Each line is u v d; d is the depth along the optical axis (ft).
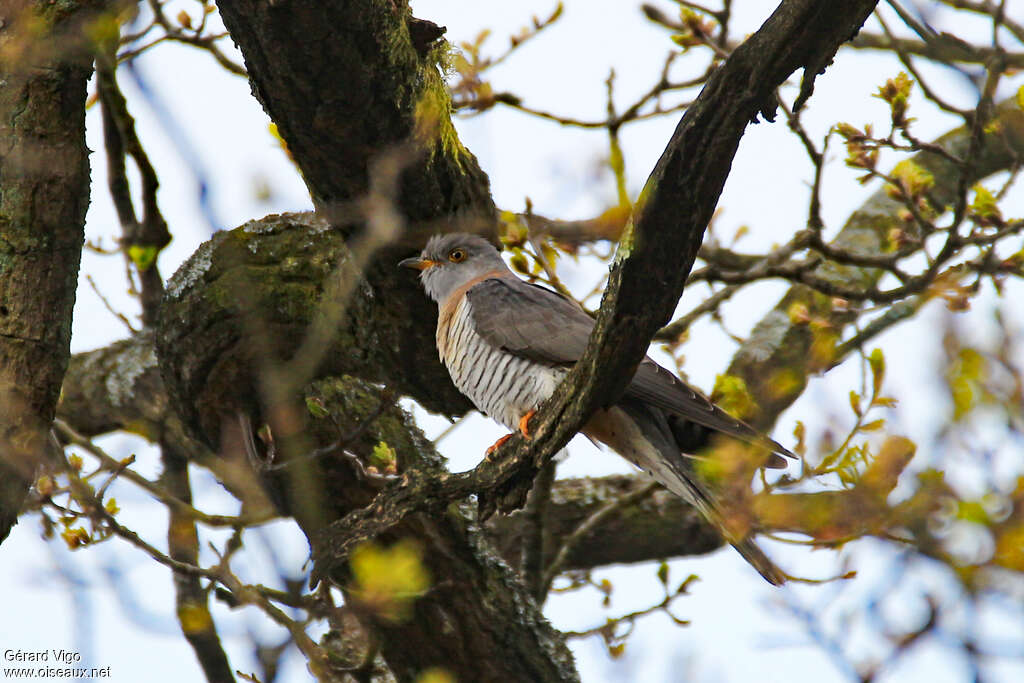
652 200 21.38
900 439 21.77
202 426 36.24
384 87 29.40
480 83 34.22
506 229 32.96
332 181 31.53
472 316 34.14
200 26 34.78
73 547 28.22
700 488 30.37
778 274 33.35
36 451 25.64
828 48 20.38
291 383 27.96
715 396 37.27
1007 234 28.99
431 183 32.30
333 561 28.30
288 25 27.66
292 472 32.27
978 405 19.27
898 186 30.53
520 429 28.43
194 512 32.30
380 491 31.58
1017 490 18.62
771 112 20.84
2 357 25.98
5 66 27.61
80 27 26.94
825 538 22.26
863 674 20.13
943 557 18.80
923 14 26.48
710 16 33.81
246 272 34.81
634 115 34.30
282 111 29.96
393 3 29.27
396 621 32.81
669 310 23.31
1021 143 29.22
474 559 35.17
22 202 27.09
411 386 39.11
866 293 31.86
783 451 26.96
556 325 33.32
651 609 37.27
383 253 34.06
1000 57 25.93
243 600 25.85
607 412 31.24
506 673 35.50
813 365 34.78
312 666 24.80
